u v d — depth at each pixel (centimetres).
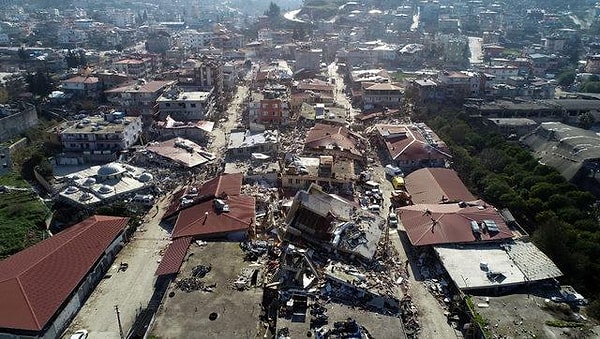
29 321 5894
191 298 6275
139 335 6075
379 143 13112
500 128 14388
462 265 7250
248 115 15250
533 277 6994
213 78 16775
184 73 17425
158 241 8425
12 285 6356
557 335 5956
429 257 7831
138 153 11612
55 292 6425
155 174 10931
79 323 6462
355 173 11100
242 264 7069
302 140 13112
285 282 6750
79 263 7075
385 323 6000
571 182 11081
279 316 6047
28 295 6244
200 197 9188
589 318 6347
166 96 14862
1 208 9394
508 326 6091
